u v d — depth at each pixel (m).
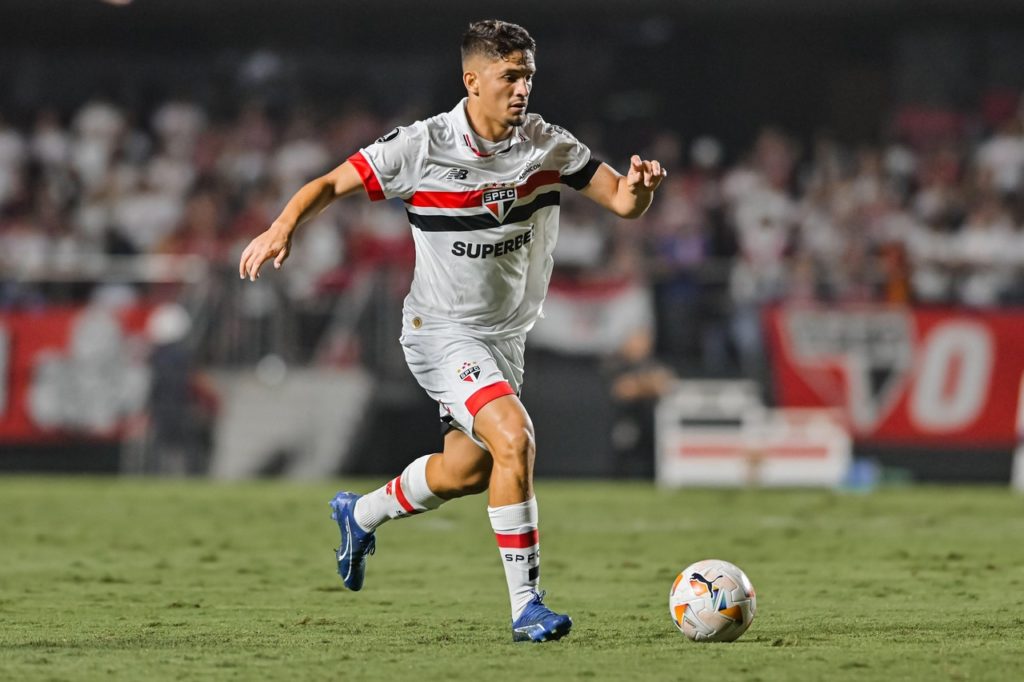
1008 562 33.25
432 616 24.27
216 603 26.28
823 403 60.56
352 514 24.12
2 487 55.75
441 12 83.12
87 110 82.75
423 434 61.28
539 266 22.41
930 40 86.00
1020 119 83.81
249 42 87.00
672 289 61.25
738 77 86.69
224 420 60.91
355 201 74.75
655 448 60.66
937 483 60.19
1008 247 78.19
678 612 20.81
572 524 42.94
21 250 77.56
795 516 45.62
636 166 21.06
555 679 17.17
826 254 72.81
